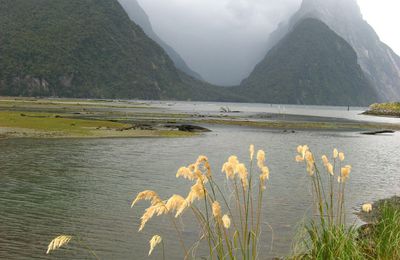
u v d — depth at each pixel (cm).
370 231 941
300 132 6844
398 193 2150
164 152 3634
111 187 2106
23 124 5259
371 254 766
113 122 6384
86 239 1308
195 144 4412
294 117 12669
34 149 3469
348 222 1503
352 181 2494
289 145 4672
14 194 1889
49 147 3641
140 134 5203
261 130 6950
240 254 1122
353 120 11775
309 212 1639
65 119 6238
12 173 2398
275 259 1093
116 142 4288
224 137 5444
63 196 1881
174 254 1189
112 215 1586
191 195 518
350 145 4941
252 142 4875
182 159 3200
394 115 15925
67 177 2341
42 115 7369
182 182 2267
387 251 727
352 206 1792
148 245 1262
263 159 612
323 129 7694
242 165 581
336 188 2239
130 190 2047
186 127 6406
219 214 540
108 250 1220
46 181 2208
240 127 7519
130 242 1287
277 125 8200
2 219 1491
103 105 15875
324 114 16525
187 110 15175
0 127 4884
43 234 1346
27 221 1480
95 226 1445
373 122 10788
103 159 3083
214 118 10212
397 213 919
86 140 4334
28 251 1194
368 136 6369
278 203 1806
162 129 6159
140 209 1683
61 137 4462
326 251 670
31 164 2733
